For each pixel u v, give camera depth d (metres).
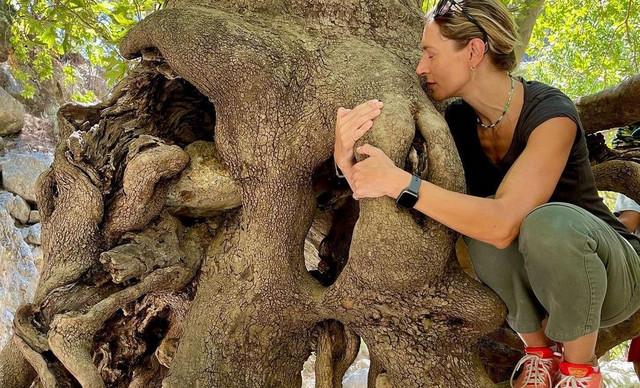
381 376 2.49
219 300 2.58
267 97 2.42
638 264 2.14
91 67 9.59
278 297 2.55
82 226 2.67
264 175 2.51
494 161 2.32
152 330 2.99
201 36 2.42
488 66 2.18
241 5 2.67
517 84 2.21
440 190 1.99
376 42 2.68
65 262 2.66
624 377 4.81
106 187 2.70
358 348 2.63
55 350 2.40
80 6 5.16
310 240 3.38
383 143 2.12
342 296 2.42
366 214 2.16
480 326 2.35
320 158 2.48
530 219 1.99
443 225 2.15
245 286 2.56
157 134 2.96
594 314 2.00
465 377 2.40
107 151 2.78
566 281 1.97
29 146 7.85
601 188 3.55
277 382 2.68
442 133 2.19
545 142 2.03
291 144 2.46
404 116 2.19
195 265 2.69
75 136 2.70
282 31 2.60
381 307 2.38
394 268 2.18
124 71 5.04
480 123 2.30
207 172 2.65
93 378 2.38
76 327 2.41
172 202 2.69
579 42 7.93
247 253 2.57
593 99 3.63
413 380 2.40
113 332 2.85
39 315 2.59
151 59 2.66
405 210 2.11
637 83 3.41
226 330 2.54
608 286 2.07
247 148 2.50
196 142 2.73
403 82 2.38
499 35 2.12
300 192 2.53
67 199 2.71
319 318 2.60
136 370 2.95
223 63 2.40
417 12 2.95
